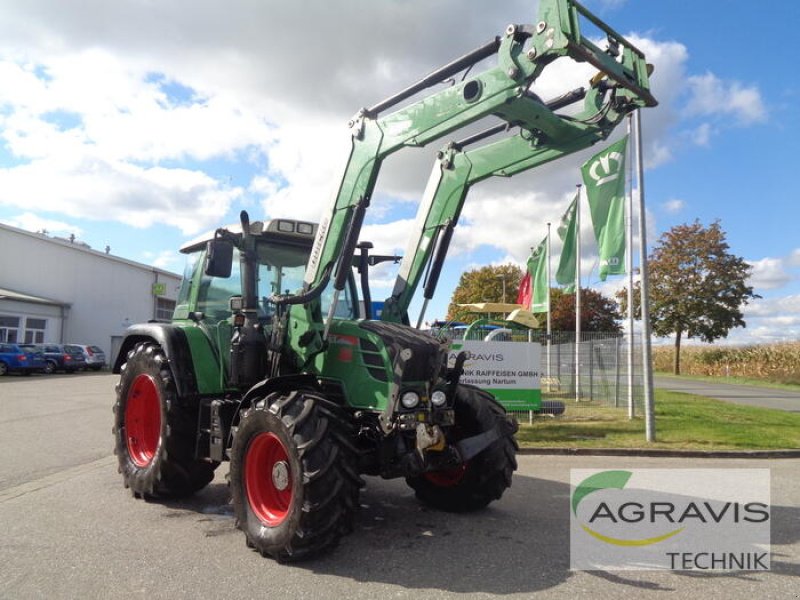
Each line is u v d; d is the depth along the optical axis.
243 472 4.55
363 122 4.98
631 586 3.87
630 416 12.28
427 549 4.50
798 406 16.95
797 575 4.09
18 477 6.79
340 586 3.78
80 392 18.28
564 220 15.27
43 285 35.81
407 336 4.78
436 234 5.75
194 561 4.19
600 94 4.98
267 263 5.75
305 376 4.72
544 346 14.40
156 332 5.82
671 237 35.94
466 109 4.34
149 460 5.91
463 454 4.79
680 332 36.44
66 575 3.91
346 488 4.15
